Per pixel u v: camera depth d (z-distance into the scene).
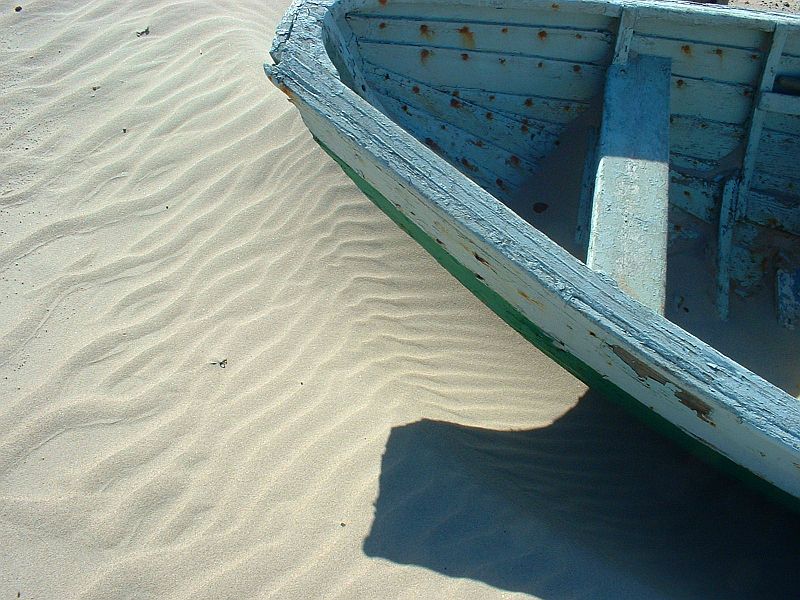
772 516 3.48
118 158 4.98
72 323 4.02
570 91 4.28
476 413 3.73
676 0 4.05
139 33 5.87
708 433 2.82
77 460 3.38
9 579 2.99
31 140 5.11
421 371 3.90
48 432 3.50
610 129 3.74
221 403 3.60
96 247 4.46
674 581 3.02
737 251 4.36
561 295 2.72
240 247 4.46
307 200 4.71
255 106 5.24
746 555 3.28
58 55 5.68
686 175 4.39
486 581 2.85
